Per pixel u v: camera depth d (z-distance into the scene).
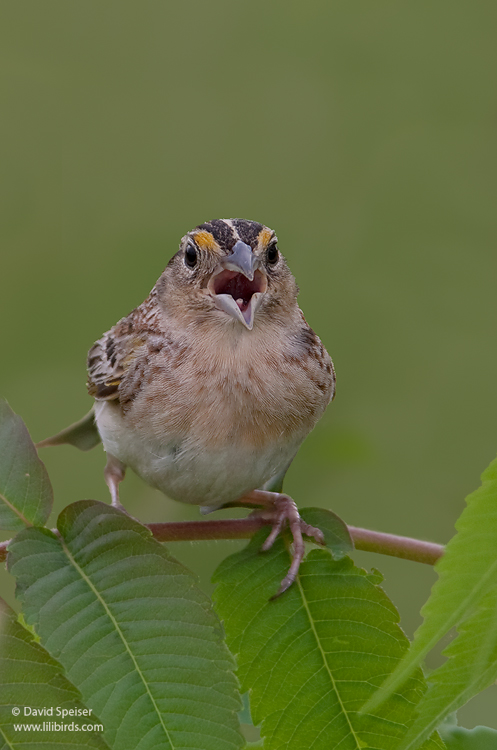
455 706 4.03
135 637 4.96
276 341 7.91
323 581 5.65
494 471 3.73
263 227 8.09
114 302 11.51
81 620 4.99
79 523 5.23
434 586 3.75
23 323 11.37
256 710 5.42
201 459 7.76
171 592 5.05
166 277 8.37
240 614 5.65
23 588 5.08
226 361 7.71
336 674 5.46
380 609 5.57
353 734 5.34
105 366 8.38
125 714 4.82
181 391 7.74
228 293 8.43
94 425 9.43
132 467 8.25
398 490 10.62
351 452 10.48
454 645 4.04
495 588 3.97
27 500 5.29
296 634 5.55
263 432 7.75
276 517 6.16
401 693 5.26
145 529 5.16
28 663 4.52
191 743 4.77
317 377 8.03
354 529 6.17
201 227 8.05
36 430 10.88
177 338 7.96
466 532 3.74
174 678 4.88
